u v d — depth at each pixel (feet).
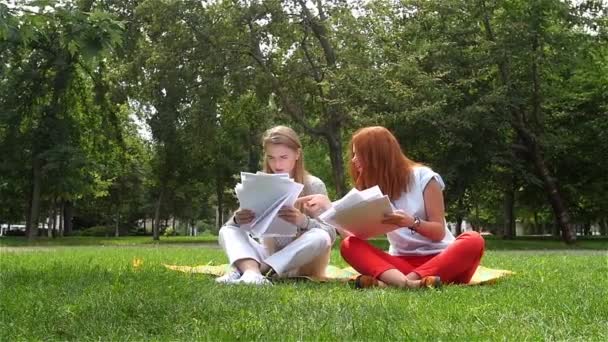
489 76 72.08
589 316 10.65
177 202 163.43
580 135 79.66
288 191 15.76
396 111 64.28
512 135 76.89
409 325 9.89
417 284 14.83
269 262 16.84
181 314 10.78
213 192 150.82
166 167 108.78
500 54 67.46
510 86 68.59
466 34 69.92
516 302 12.22
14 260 27.32
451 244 15.58
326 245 17.11
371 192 14.75
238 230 17.40
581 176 86.12
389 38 72.43
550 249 60.85
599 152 80.38
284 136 17.51
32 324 10.22
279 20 72.90
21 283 15.84
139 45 77.71
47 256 31.48
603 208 97.50
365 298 12.78
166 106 79.30
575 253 44.86
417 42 72.18
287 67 76.23
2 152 89.20
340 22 72.33
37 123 90.22
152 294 13.14
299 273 17.66
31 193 100.83
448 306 11.69
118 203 153.28
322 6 73.87
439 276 15.35
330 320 10.23
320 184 17.92
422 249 16.17
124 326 10.03
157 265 21.80
